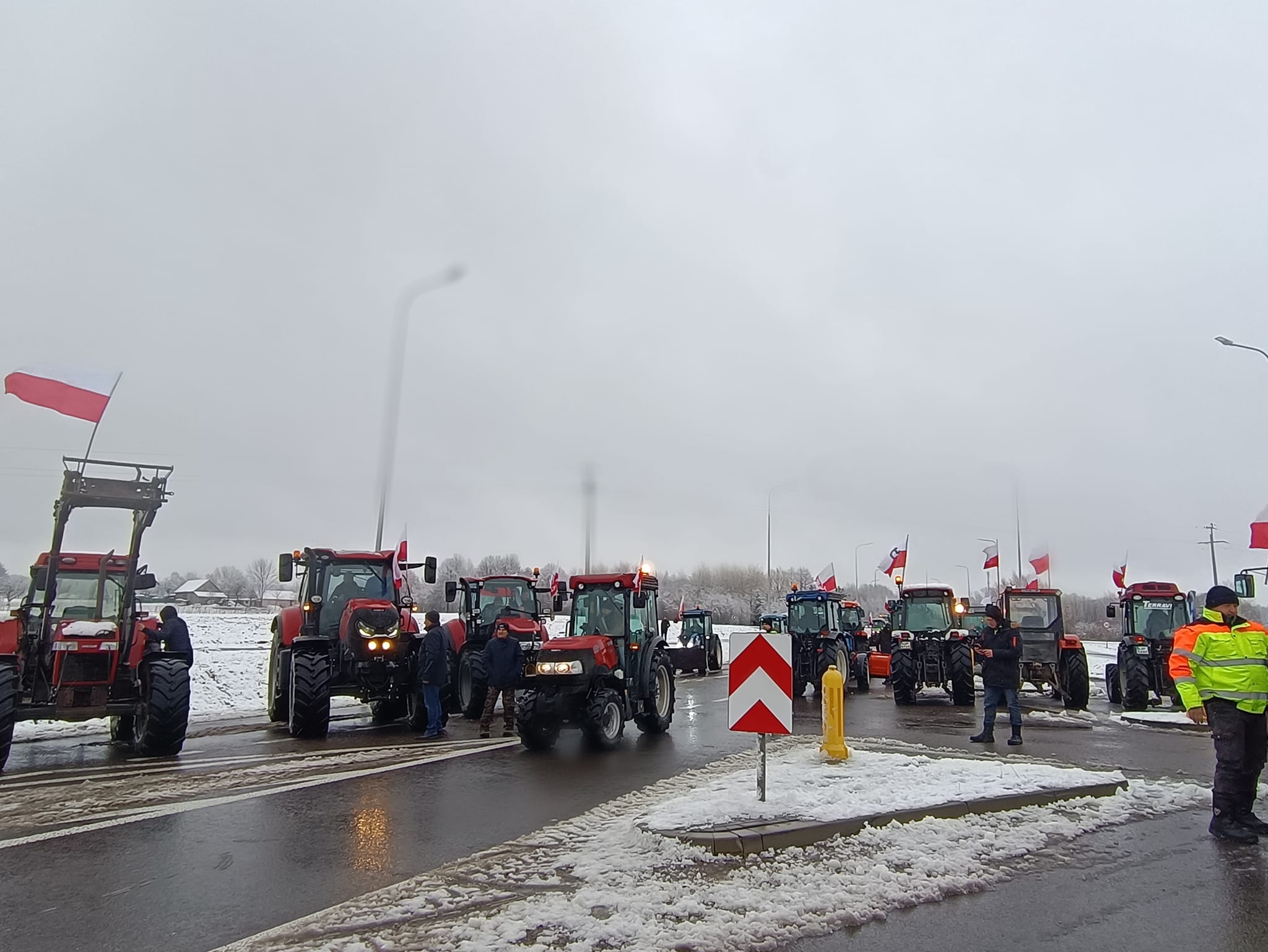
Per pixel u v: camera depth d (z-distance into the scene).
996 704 11.27
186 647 11.05
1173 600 17.56
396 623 12.29
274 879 5.38
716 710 15.97
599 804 7.41
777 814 6.33
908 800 6.84
